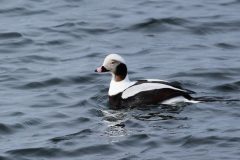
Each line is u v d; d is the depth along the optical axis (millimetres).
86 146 15000
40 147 15070
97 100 17766
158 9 24328
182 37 22328
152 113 16609
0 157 14758
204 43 21812
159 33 22656
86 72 19625
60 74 19516
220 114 16266
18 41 22031
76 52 21344
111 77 19344
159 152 14531
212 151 14406
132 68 19922
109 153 14703
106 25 23125
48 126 16281
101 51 21312
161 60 20500
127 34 22562
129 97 17297
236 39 21984
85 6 24750
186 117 16219
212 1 25047
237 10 24156
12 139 15664
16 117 16734
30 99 17922
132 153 14602
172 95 17062
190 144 14781
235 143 14695
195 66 19844
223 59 20406
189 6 24578
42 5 24812
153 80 17547
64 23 23266
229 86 18234
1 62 20594
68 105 17484
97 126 16078
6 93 18406
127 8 24516
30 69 20047
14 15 24125
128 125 15984
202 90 18141
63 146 15078
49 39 22188
